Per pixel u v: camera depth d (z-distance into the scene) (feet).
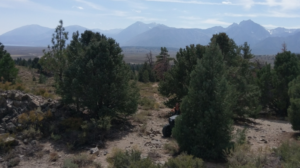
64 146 30.17
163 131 36.55
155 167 20.90
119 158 23.57
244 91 54.60
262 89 70.79
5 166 24.38
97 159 26.91
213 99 27.04
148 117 49.98
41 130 32.76
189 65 53.93
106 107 38.06
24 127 32.19
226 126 26.43
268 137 40.01
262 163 23.72
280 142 35.99
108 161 25.96
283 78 68.23
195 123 27.86
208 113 26.30
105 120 34.81
